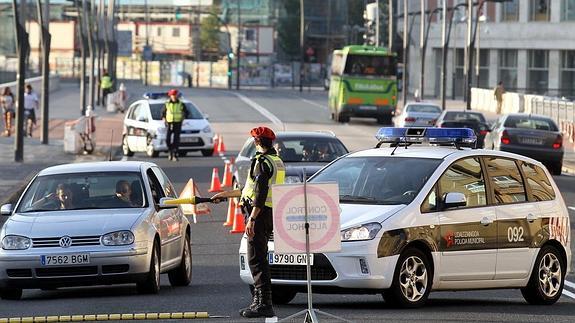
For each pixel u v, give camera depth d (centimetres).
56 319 3155
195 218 6481
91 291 4153
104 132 14050
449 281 3478
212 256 5103
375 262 3266
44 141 12100
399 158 3594
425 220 3394
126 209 3984
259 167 3133
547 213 3762
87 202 4022
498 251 3588
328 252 3119
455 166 3553
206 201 3291
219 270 4662
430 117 14212
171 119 10356
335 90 17850
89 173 4153
